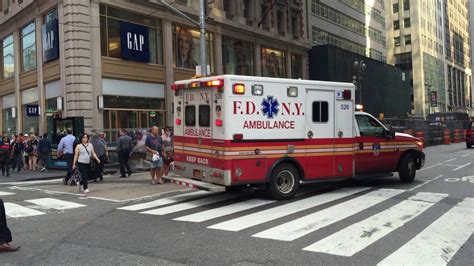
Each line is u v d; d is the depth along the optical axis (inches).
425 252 236.7
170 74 1064.2
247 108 388.8
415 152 512.4
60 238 283.1
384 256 230.5
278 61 1549.0
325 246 250.2
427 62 3772.1
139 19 1006.4
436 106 3769.7
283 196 406.6
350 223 306.2
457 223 303.4
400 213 338.3
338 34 2038.6
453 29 4709.6
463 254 233.0
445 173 595.2
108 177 667.4
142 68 1000.9
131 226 313.0
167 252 245.0
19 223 331.6
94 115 890.1
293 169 413.1
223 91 382.3
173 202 413.7
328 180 437.1
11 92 1173.7
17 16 1099.9
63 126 802.8
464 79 5118.1
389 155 487.8
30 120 1088.8
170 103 1061.8
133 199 436.5
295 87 415.5
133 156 791.7
